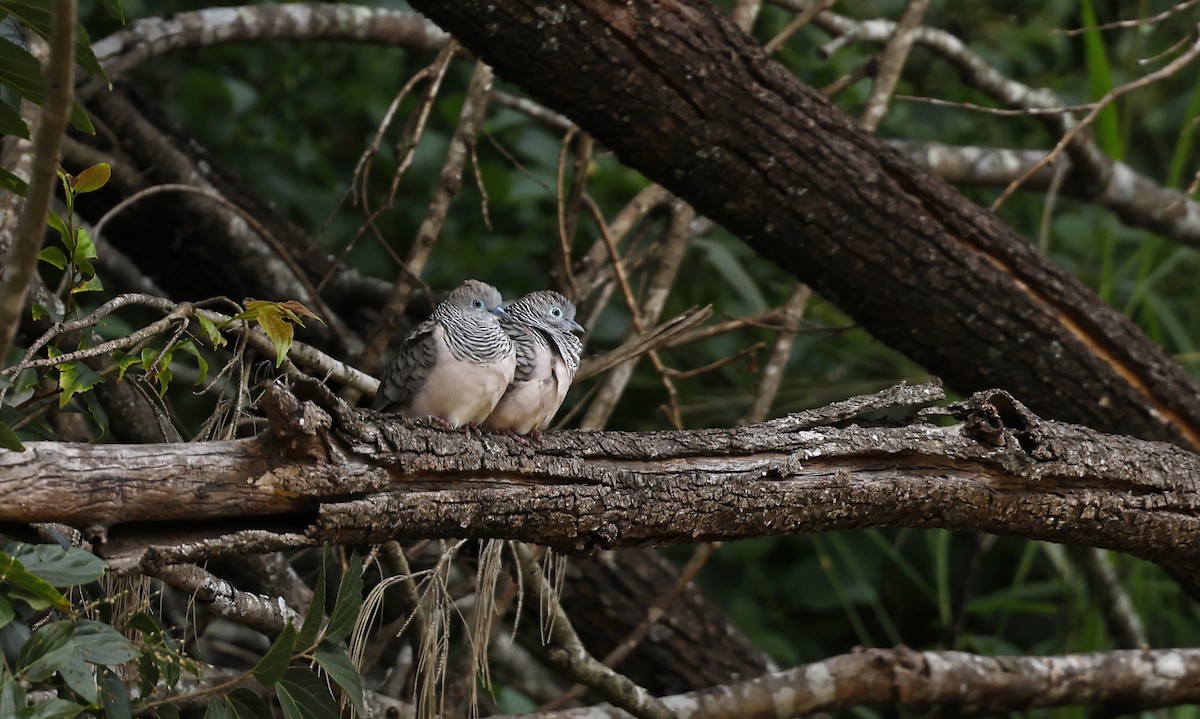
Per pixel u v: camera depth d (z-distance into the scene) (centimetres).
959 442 752
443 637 779
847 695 1059
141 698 597
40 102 589
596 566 1229
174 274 1231
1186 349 1366
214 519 584
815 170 971
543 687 1320
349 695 613
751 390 1371
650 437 700
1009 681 1073
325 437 591
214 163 1247
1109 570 1274
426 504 620
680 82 921
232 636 1274
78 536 566
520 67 899
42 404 754
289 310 658
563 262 1107
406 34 1316
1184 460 827
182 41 1214
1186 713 1205
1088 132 1308
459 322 845
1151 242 1314
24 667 522
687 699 1037
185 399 1227
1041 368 1039
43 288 864
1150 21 987
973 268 1017
